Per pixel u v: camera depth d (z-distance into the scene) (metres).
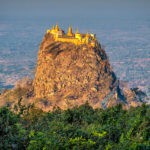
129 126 94.25
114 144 79.00
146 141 76.75
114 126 96.75
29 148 73.94
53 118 134.00
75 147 74.44
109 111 130.00
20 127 82.50
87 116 130.50
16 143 76.81
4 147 75.56
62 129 87.50
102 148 77.56
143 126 85.50
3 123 79.62
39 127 105.38
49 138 77.25
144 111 114.31
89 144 76.06
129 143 76.12
